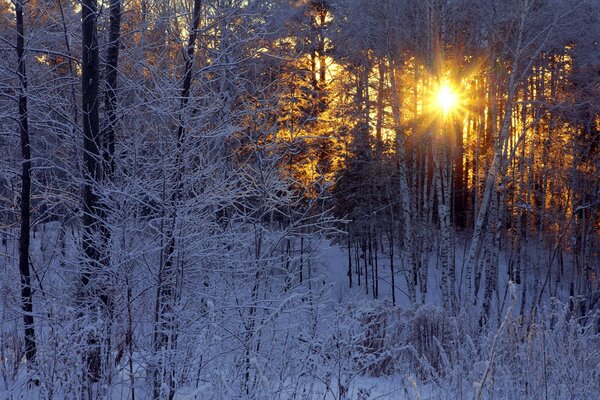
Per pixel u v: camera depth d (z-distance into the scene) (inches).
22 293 285.1
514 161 1068.5
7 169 308.3
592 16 845.8
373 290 1009.5
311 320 229.6
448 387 202.7
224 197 257.6
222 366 214.1
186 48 321.1
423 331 355.9
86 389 200.8
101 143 309.9
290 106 476.1
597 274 995.9
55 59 383.6
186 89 289.6
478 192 1099.9
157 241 240.4
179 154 249.6
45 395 187.8
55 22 336.8
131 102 350.3
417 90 932.0
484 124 1104.8
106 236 256.8
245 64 391.2
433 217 1246.3
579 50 897.5
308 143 571.5
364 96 1051.9
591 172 1003.9
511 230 1115.3
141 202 239.9
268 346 238.8
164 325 236.8
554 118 948.0
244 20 366.3
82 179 270.4
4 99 319.6
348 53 988.6
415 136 924.0
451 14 813.2
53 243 305.6
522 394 192.9
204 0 350.6
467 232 1275.8
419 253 999.6
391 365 292.4
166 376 213.6
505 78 866.8
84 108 291.7
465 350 231.1
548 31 815.7
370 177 1015.6
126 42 355.9
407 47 872.3
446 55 829.8
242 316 248.2
